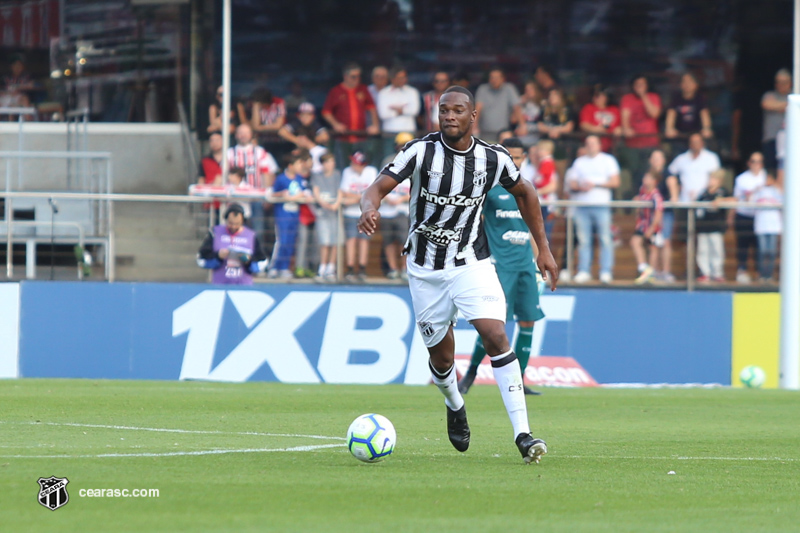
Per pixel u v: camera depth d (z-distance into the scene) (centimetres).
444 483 1675
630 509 1486
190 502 1473
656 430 2612
